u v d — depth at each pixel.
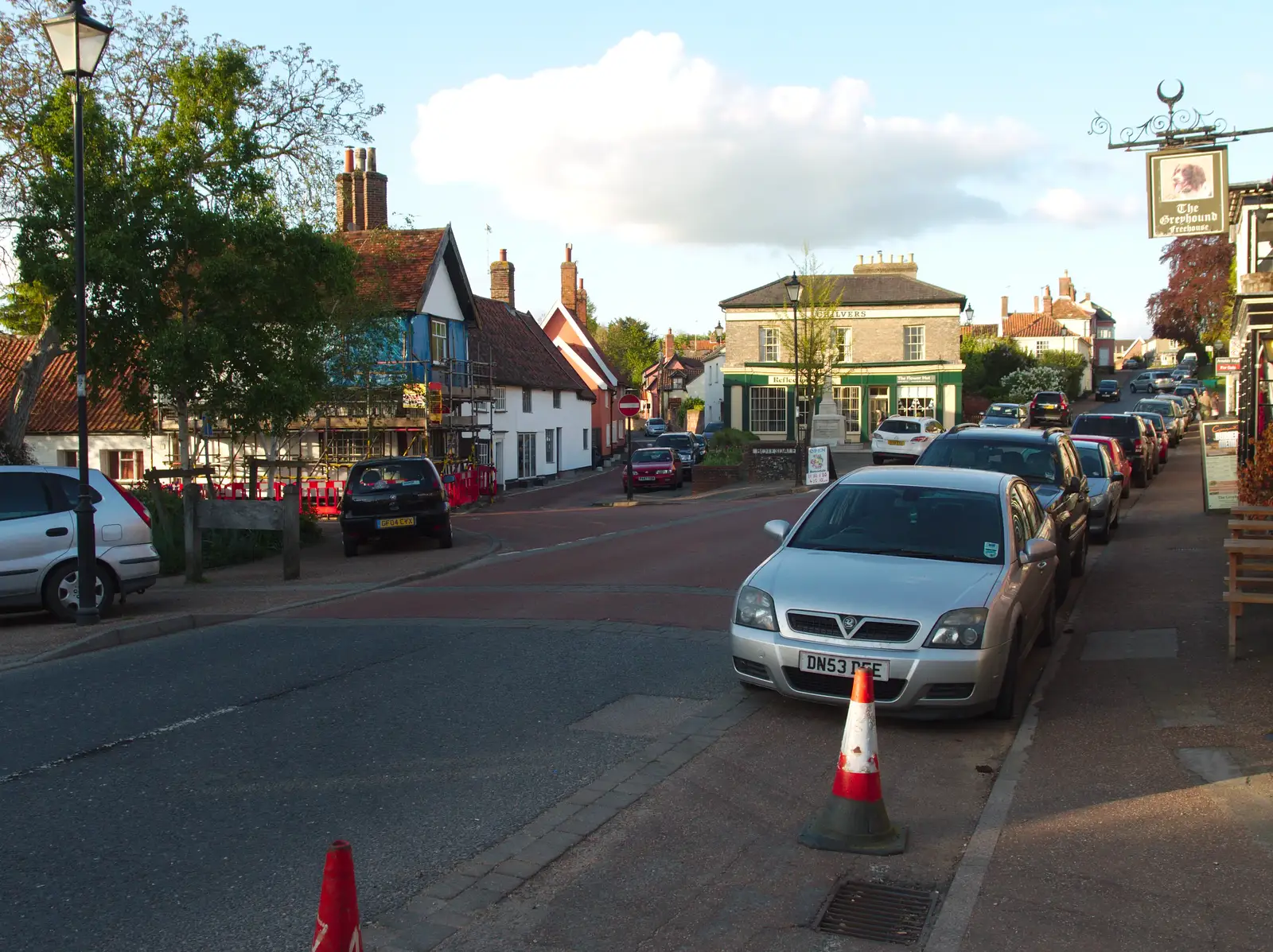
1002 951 4.15
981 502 8.33
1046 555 7.80
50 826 5.52
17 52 20.11
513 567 15.82
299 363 16.17
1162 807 5.62
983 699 6.84
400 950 4.19
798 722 7.31
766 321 53.31
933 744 6.93
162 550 16.45
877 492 8.58
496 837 5.34
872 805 5.25
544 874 4.91
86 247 14.15
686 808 5.74
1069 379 75.00
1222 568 13.15
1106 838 5.24
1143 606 11.17
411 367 31.23
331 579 15.06
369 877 4.86
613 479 47.97
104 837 5.36
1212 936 4.25
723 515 23.78
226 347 15.05
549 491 41.41
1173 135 12.18
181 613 11.89
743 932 4.35
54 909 4.57
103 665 9.45
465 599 12.71
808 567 7.58
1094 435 25.39
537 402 45.88
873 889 4.75
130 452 34.59
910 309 52.16
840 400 53.12
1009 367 68.88
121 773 6.35
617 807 5.74
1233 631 8.66
